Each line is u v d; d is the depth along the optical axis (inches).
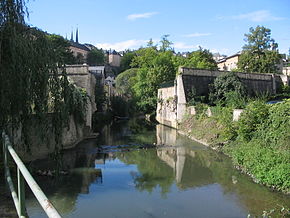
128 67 3412.9
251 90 1280.8
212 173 539.5
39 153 592.7
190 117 1107.9
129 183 478.3
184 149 785.6
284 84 1381.6
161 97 1574.8
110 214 350.3
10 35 353.7
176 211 362.0
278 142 542.3
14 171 351.9
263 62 1664.6
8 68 348.5
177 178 510.9
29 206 339.3
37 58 385.4
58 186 447.2
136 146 834.8
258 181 470.0
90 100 1001.5
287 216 332.2
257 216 338.6
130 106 2095.2
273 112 598.9
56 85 423.5
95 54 3646.7
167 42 2074.3
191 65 1800.0
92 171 551.2
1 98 343.0
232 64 2551.7
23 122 390.3
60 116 425.4
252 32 1766.7
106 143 884.0
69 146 782.5
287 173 425.7
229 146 716.0
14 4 362.9
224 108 906.1
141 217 342.3
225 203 386.0
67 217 340.8
